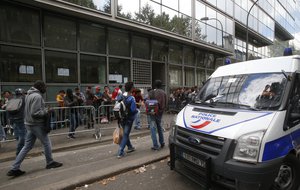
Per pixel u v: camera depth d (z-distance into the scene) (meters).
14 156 6.25
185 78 18.05
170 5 15.03
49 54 10.46
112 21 11.84
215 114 4.15
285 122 3.74
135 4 12.91
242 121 3.70
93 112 8.27
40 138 5.32
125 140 6.14
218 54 21.70
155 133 6.66
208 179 3.69
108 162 5.78
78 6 10.30
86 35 11.84
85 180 4.68
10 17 9.34
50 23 10.49
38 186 4.50
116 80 13.20
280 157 3.53
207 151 3.78
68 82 11.12
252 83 4.47
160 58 15.86
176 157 4.50
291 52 5.01
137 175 5.08
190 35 16.64
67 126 7.92
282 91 4.02
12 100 5.99
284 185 3.85
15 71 9.46
